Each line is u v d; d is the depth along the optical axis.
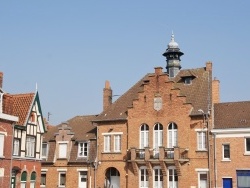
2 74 38.66
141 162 39.56
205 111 38.19
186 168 38.09
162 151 38.44
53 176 44.06
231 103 40.62
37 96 40.38
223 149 37.31
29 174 38.50
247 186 35.88
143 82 43.72
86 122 46.50
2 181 35.09
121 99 44.38
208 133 37.78
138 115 41.16
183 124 38.94
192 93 40.78
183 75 42.31
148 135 40.47
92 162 42.34
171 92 40.06
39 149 40.12
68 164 43.56
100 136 42.72
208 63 42.62
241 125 37.06
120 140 41.78
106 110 43.88
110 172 42.47
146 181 39.84
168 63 45.12
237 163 36.44
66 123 44.75
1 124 35.41
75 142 44.06
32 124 39.44
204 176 37.62
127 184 40.47
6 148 35.81
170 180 38.91
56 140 44.69
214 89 41.72
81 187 42.81
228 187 36.53
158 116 40.22
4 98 36.94
